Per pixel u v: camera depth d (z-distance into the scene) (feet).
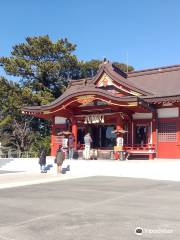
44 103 167.73
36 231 34.55
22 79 187.83
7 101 171.94
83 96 108.68
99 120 112.37
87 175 82.94
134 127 113.29
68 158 110.93
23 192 58.18
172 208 44.06
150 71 125.80
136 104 100.63
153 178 75.46
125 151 107.34
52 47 185.57
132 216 39.96
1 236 33.12
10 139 180.14
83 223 37.14
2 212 43.11
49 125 190.29
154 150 108.06
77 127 122.01
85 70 197.57
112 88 117.50
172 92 109.50
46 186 64.90
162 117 109.09
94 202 48.39
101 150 110.22
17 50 191.42
